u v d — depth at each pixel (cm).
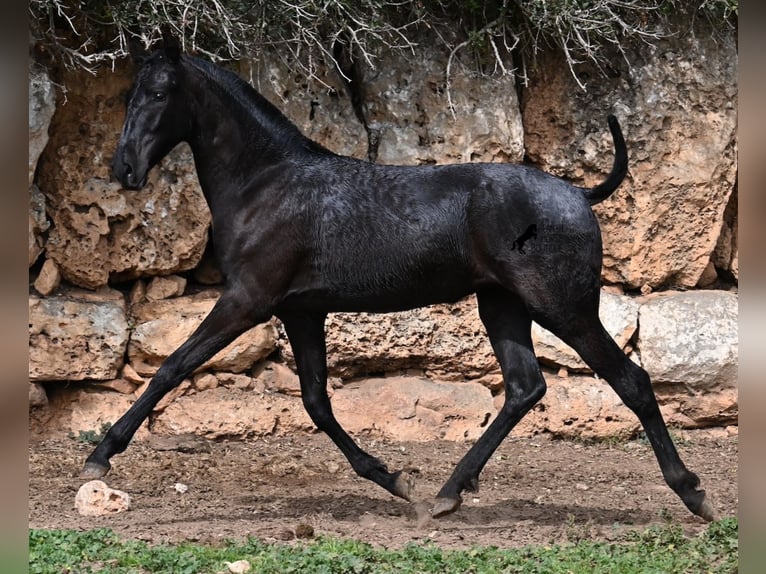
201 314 1342
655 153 1427
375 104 1378
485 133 1382
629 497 1113
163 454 1237
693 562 793
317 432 1355
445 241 925
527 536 913
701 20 1440
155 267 1341
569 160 1430
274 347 1376
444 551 835
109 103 1327
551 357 1405
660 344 1409
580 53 1413
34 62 1268
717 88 1438
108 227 1323
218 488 1108
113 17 1262
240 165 956
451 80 1382
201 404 1327
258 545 814
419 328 1378
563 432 1384
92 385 1330
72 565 746
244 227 945
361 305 955
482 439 944
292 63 1342
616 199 1428
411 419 1359
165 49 943
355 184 945
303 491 1104
